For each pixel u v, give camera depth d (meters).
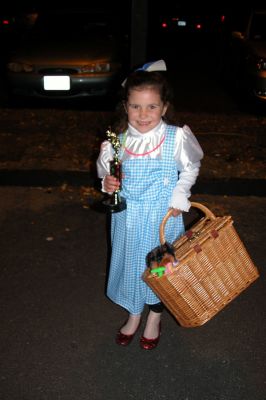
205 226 2.32
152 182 2.26
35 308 3.02
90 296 3.14
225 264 2.17
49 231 3.91
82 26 7.76
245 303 3.09
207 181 4.61
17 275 3.34
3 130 5.93
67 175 4.71
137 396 2.40
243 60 7.75
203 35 15.46
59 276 3.34
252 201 4.51
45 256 3.57
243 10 8.71
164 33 15.48
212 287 2.16
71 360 2.62
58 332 2.82
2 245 3.70
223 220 2.20
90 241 3.78
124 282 2.49
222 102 8.14
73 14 8.02
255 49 7.37
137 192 2.28
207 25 15.35
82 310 3.01
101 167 2.44
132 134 2.23
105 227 3.99
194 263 2.09
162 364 2.61
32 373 2.53
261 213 4.28
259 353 2.68
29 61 6.77
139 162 2.23
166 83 2.17
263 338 2.80
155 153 2.23
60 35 7.50
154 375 2.53
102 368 2.57
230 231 2.18
